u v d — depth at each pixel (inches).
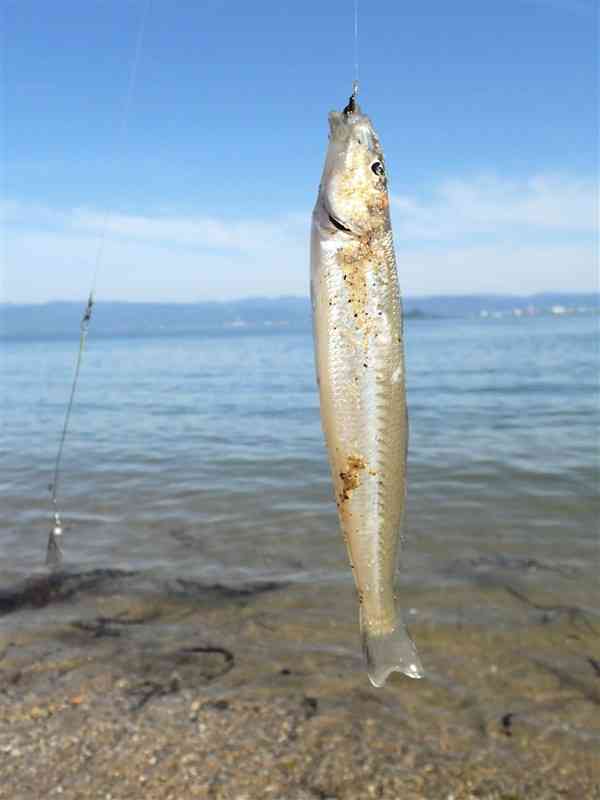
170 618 18.4
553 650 16.2
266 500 29.8
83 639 17.2
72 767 12.4
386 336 7.0
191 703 14.3
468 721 13.7
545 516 26.4
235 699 14.4
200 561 22.5
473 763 12.5
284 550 23.4
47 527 26.7
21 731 13.4
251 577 21.0
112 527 26.5
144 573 21.5
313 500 29.5
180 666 15.8
